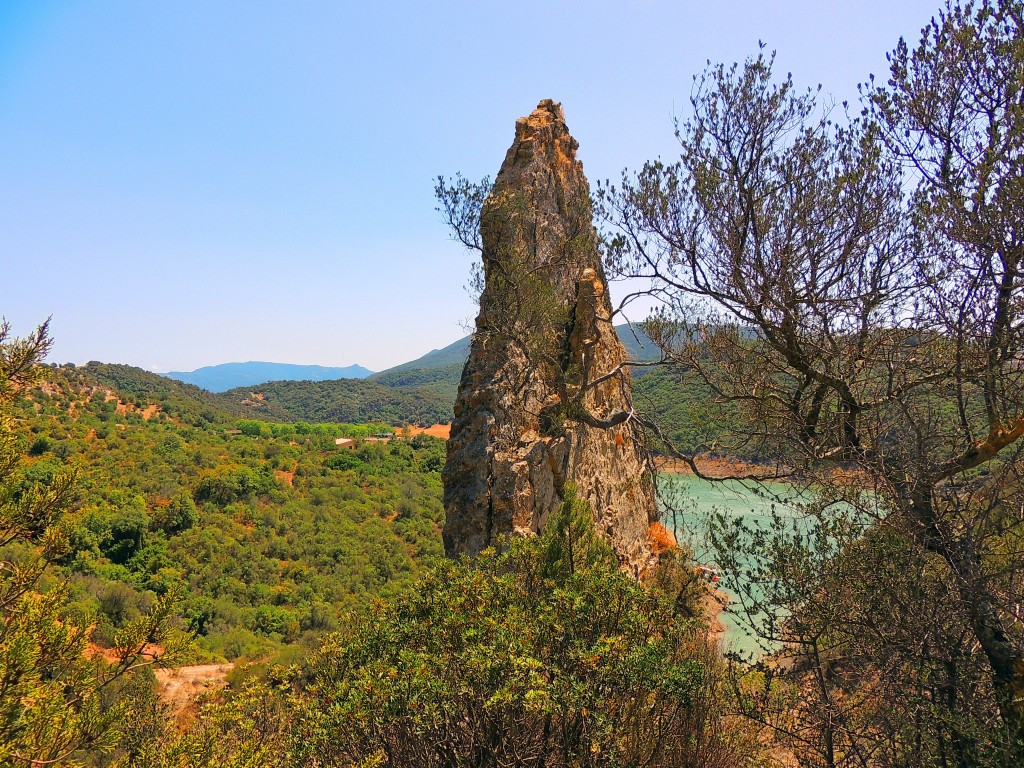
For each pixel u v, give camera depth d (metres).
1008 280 6.54
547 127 19.23
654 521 20.36
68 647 6.10
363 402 165.50
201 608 39.97
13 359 5.95
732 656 7.93
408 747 7.75
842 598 6.95
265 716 8.95
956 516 6.59
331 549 51.72
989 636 6.40
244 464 67.75
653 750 7.63
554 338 16.98
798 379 8.82
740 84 8.99
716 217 9.36
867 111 7.78
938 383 7.09
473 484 14.84
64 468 6.24
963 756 6.18
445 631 8.11
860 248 8.01
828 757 6.91
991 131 6.54
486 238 16.84
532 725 8.09
